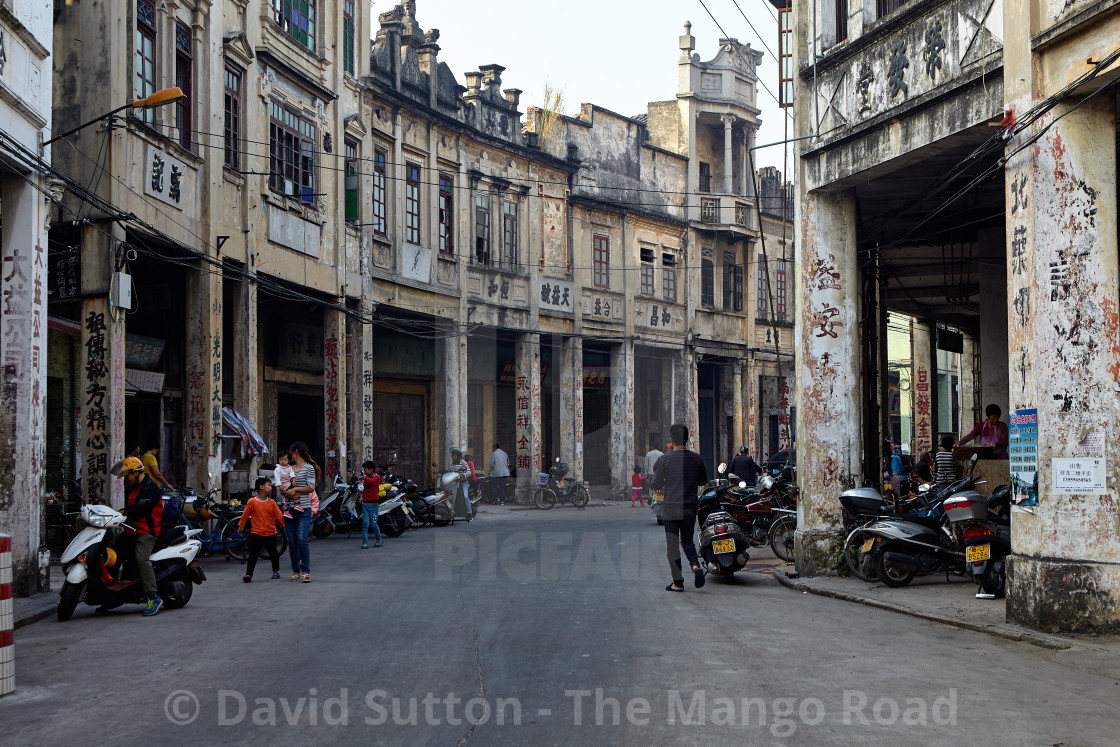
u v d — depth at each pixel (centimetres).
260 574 1329
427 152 2638
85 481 1441
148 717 586
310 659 738
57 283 1477
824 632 855
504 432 2889
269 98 1983
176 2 1661
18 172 1142
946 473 1486
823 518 1274
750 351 3822
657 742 521
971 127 1034
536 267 3003
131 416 1686
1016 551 895
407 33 2642
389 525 1852
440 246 2695
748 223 3806
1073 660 749
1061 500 858
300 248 2084
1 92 1076
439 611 939
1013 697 623
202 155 1722
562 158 3128
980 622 900
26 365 1158
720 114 3734
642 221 3419
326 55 2241
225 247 1789
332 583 1202
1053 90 885
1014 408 909
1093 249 859
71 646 832
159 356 1712
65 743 539
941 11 1084
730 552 1216
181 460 1797
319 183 2191
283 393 2261
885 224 1531
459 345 2691
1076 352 859
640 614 927
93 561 988
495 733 538
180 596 1032
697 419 3544
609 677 666
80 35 1462
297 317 2305
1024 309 897
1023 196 902
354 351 2345
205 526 1631
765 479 1706
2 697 646
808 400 1293
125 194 1473
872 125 1175
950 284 2062
